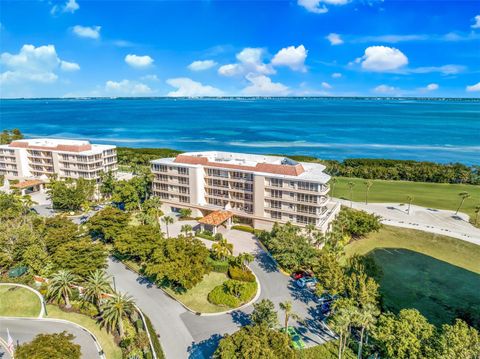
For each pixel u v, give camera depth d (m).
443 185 145.00
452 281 69.88
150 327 54.75
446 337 42.38
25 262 68.62
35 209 107.81
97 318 58.09
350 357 49.25
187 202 102.06
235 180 93.94
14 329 55.31
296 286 67.25
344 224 86.50
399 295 64.94
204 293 64.88
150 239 71.88
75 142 137.38
